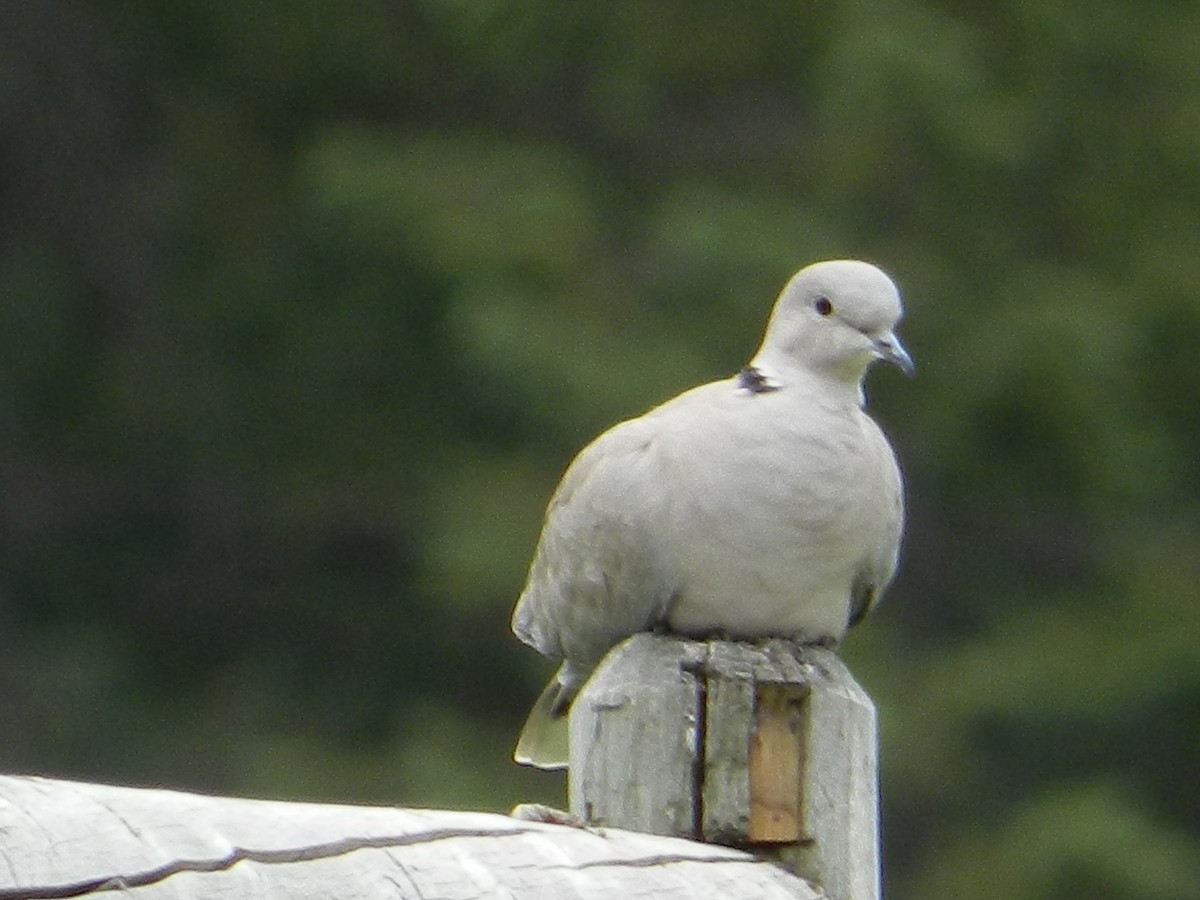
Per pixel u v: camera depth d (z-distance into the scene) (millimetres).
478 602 16938
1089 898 16734
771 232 17750
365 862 4422
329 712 18766
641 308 17469
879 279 7191
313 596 19297
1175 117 19359
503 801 17219
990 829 17156
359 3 20234
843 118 17906
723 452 6711
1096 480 18219
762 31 18969
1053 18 18969
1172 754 18297
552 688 7582
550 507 7367
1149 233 19062
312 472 19562
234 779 18172
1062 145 19250
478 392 18859
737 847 5480
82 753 18344
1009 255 18688
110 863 4223
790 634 6906
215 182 20219
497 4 18656
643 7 19016
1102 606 18172
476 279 17375
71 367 20062
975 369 17922
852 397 7145
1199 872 17562
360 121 19969
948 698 17375
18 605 19312
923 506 18609
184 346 20094
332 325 19719
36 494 19656
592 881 4691
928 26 18109
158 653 19219
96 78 20453
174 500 19703
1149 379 18953
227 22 20250
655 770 5504
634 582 6891
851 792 5516
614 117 19234
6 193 20391
